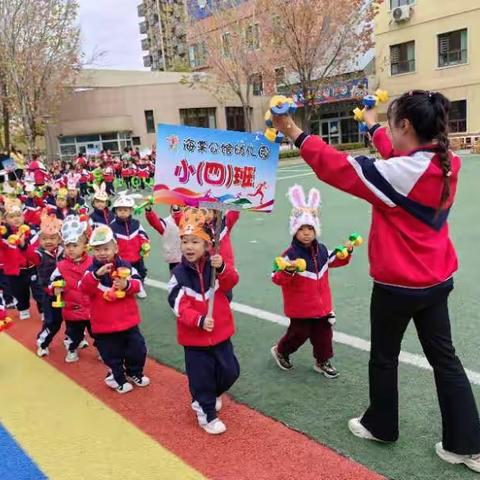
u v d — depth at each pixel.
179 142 3.04
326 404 3.45
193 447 3.09
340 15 24.36
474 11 24.23
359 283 5.93
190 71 39.06
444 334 2.71
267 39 26.14
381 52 28.20
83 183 19.53
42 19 26.42
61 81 29.17
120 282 3.65
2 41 25.98
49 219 4.87
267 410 3.42
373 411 2.96
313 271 3.72
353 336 4.48
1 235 5.50
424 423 3.15
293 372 3.94
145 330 5.07
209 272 3.29
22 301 5.70
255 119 40.66
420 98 2.47
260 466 2.86
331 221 10.05
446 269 2.65
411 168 2.44
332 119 34.78
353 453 2.91
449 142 2.52
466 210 9.90
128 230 6.10
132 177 21.48
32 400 3.81
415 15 26.33
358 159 2.52
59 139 39.12
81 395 3.84
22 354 4.72
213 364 3.27
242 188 3.10
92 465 2.99
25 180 13.45
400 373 3.75
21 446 3.22
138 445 3.15
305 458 2.90
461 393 2.70
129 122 38.56
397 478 2.69
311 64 25.78
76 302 4.32
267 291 5.96
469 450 2.70
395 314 2.70
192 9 30.80
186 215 3.31
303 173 20.41
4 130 31.44
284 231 9.48
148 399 3.72
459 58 25.36
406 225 2.56
